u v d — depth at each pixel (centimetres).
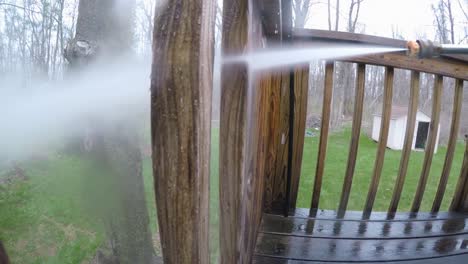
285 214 164
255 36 79
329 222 159
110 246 112
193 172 40
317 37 140
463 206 178
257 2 76
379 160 165
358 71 156
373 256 128
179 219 41
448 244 138
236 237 72
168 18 38
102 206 105
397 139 826
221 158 71
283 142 165
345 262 124
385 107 160
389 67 155
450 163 173
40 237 101
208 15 39
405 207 302
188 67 38
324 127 162
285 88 161
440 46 93
